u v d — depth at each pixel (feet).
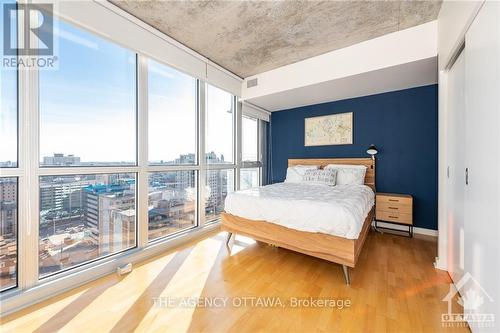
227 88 11.42
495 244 3.44
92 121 6.53
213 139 11.07
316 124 13.34
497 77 3.40
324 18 7.39
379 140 11.26
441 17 6.70
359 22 7.56
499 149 3.34
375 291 5.52
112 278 6.21
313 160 13.20
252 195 8.09
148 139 7.96
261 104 13.47
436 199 9.82
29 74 5.19
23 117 5.10
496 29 3.43
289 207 6.85
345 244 5.83
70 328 4.35
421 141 10.21
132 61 7.61
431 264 6.97
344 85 10.15
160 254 7.83
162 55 8.13
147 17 7.32
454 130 5.95
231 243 8.82
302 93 11.31
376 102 11.35
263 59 10.30
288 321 4.52
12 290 5.00
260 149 14.78
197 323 4.48
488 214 3.67
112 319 4.59
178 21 7.55
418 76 9.08
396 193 10.73
